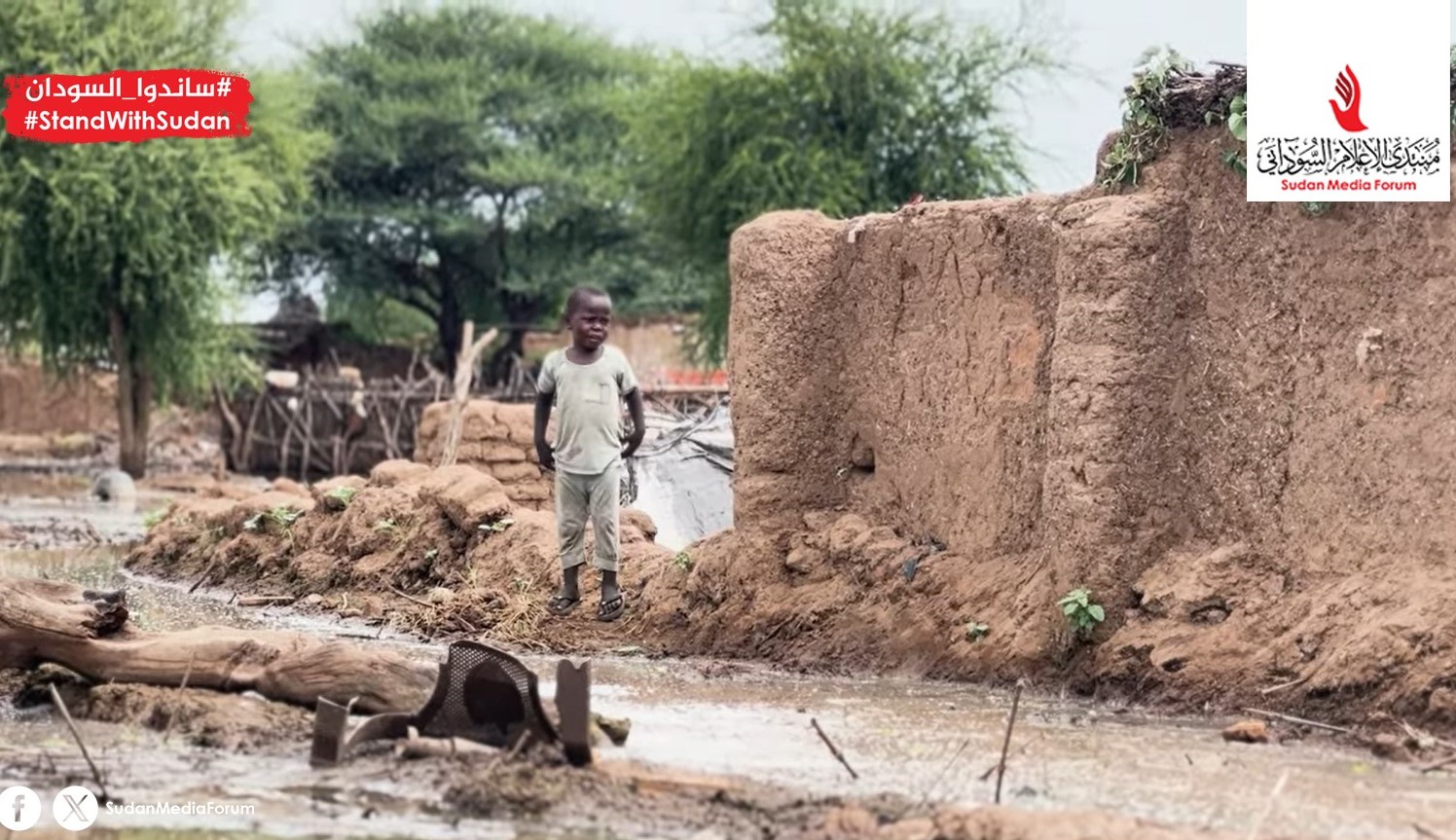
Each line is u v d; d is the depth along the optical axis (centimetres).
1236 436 1072
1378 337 995
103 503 3177
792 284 1309
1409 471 976
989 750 903
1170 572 1075
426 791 816
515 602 1332
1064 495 1104
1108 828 701
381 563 1527
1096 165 1162
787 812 770
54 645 1022
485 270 6081
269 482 3822
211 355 4047
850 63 3947
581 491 1293
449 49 6216
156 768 870
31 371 5116
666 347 5838
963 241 1221
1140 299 1091
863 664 1181
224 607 1536
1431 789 813
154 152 3794
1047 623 1102
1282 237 1051
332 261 6047
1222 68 1091
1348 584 990
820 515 1296
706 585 1274
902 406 1267
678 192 4162
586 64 6369
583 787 796
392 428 4041
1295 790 812
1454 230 962
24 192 3756
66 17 3875
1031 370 1171
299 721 948
